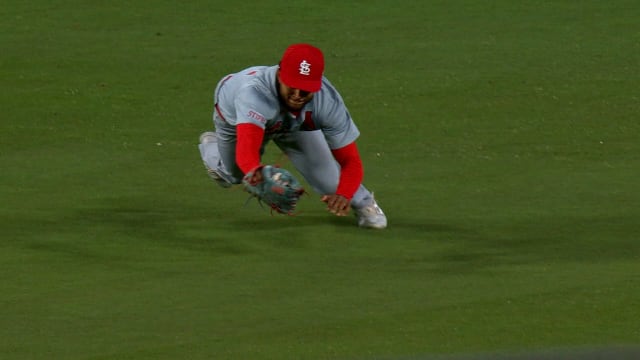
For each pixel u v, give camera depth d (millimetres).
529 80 50438
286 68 28422
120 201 35781
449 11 62438
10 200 35750
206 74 51938
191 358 24047
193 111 46781
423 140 42875
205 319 26406
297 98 28594
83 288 28469
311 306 27266
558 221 33938
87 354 24312
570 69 52031
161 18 61438
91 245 31750
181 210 34969
